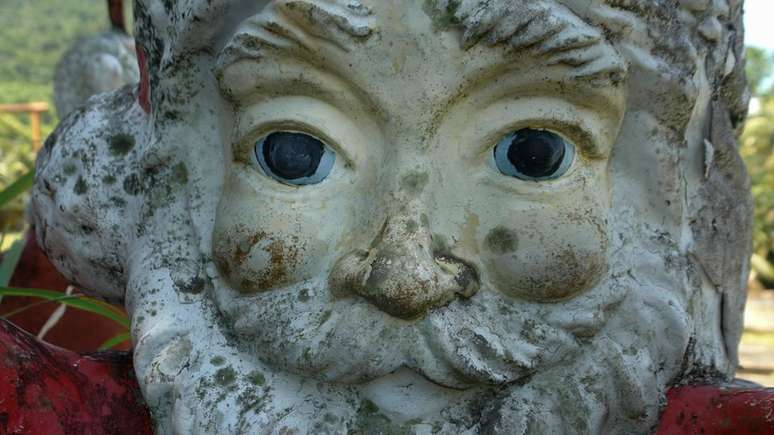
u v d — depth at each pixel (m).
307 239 0.66
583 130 0.66
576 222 0.66
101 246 0.75
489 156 0.67
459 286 0.65
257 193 0.67
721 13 0.72
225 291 0.69
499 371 0.66
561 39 0.64
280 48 0.65
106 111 0.78
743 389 0.67
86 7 15.37
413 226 0.65
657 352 0.69
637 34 0.66
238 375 0.67
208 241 0.70
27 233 1.09
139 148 0.74
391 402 0.67
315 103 0.66
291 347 0.66
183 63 0.69
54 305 1.08
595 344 0.69
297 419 0.67
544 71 0.65
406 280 0.63
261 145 0.68
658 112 0.68
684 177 0.71
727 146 0.74
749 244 0.75
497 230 0.66
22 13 15.28
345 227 0.67
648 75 0.67
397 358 0.65
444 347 0.65
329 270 0.67
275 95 0.67
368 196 0.67
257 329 0.67
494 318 0.67
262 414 0.66
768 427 0.64
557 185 0.67
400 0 0.64
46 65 14.20
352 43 0.64
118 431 0.70
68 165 0.76
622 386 0.68
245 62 0.66
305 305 0.66
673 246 0.70
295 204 0.67
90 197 0.75
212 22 0.67
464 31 0.64
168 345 0.69
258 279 0.67
